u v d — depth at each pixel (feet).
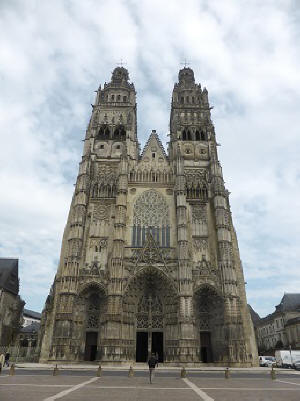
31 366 152.66
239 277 205.36
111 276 187.32
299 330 310.45
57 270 201.46
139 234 215.51
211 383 92.43
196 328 189.06
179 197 214.28
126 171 226.38
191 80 300.20
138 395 64.44
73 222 205.77
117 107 270.26
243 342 177.06
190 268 191.93
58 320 176.96
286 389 77.30
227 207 225.76
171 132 274.36
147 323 191.42
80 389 72.64
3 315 263.49
